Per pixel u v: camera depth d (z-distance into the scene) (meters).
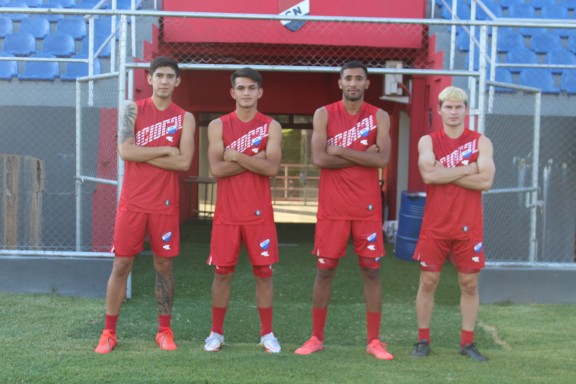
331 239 4.04
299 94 11.86
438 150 4.06
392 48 8.94
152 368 3.66
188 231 10.54
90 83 6.81
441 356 4.14
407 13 8.73
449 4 9.04
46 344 4.18
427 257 4.09
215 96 11.77
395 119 10.54
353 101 4.02
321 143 4.03
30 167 6.10
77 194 6.14
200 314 5.29
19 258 5.73
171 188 4.04
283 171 16.48
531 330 4.97
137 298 5.82
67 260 5.73
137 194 3.99
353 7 8.71
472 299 4.15
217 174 3.98
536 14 9.43
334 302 5.97
